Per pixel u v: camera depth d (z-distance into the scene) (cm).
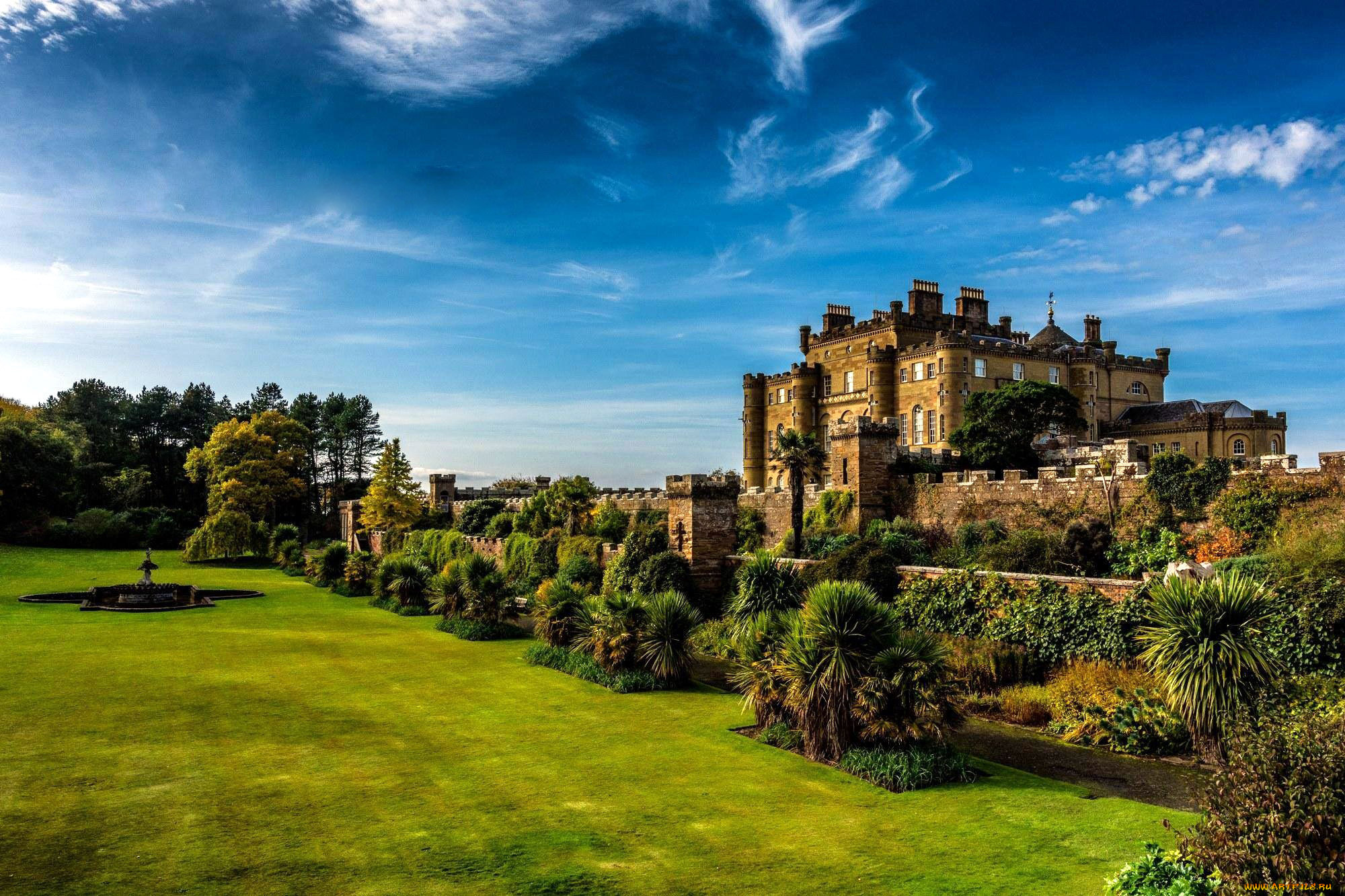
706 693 2002
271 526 7706
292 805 1209
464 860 1023
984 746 1598
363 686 2042
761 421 8812
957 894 928
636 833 1120
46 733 1562
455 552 5834
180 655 2425
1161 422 6662
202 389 10500
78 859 1009
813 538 3678
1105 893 903
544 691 2006
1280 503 2573
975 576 2364
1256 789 771
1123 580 2061
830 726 1454
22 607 3531
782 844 1081
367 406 10581
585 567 3762
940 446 6731
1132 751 1536
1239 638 1490
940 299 7812
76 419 9762
